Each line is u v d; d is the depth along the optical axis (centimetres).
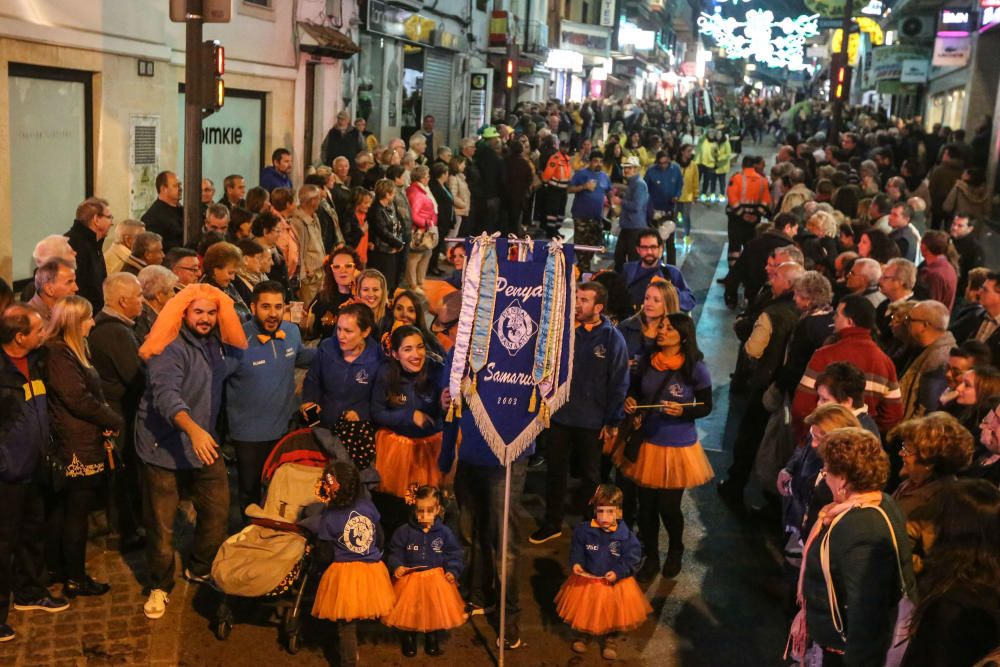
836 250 1084
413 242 1348
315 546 563
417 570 547
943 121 3275
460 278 782
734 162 3819
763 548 718
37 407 540
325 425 630
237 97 1489
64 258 627
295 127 1662
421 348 613
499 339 555
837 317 643
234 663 546
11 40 949
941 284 910
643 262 888
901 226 1080
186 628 577
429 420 626
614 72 5219
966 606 379
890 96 4672
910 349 689
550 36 4262
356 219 1151
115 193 1154
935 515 468
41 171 1041
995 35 2630
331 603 525
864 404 563
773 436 724
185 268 710
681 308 882
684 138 2803
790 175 1520
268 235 873
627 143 2588
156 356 566
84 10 1062
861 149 2314
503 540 550
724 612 626
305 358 660
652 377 645
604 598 560
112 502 648
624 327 694
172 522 588
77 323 562
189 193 902
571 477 829
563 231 2119
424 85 2400
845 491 435
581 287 652
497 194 1739
